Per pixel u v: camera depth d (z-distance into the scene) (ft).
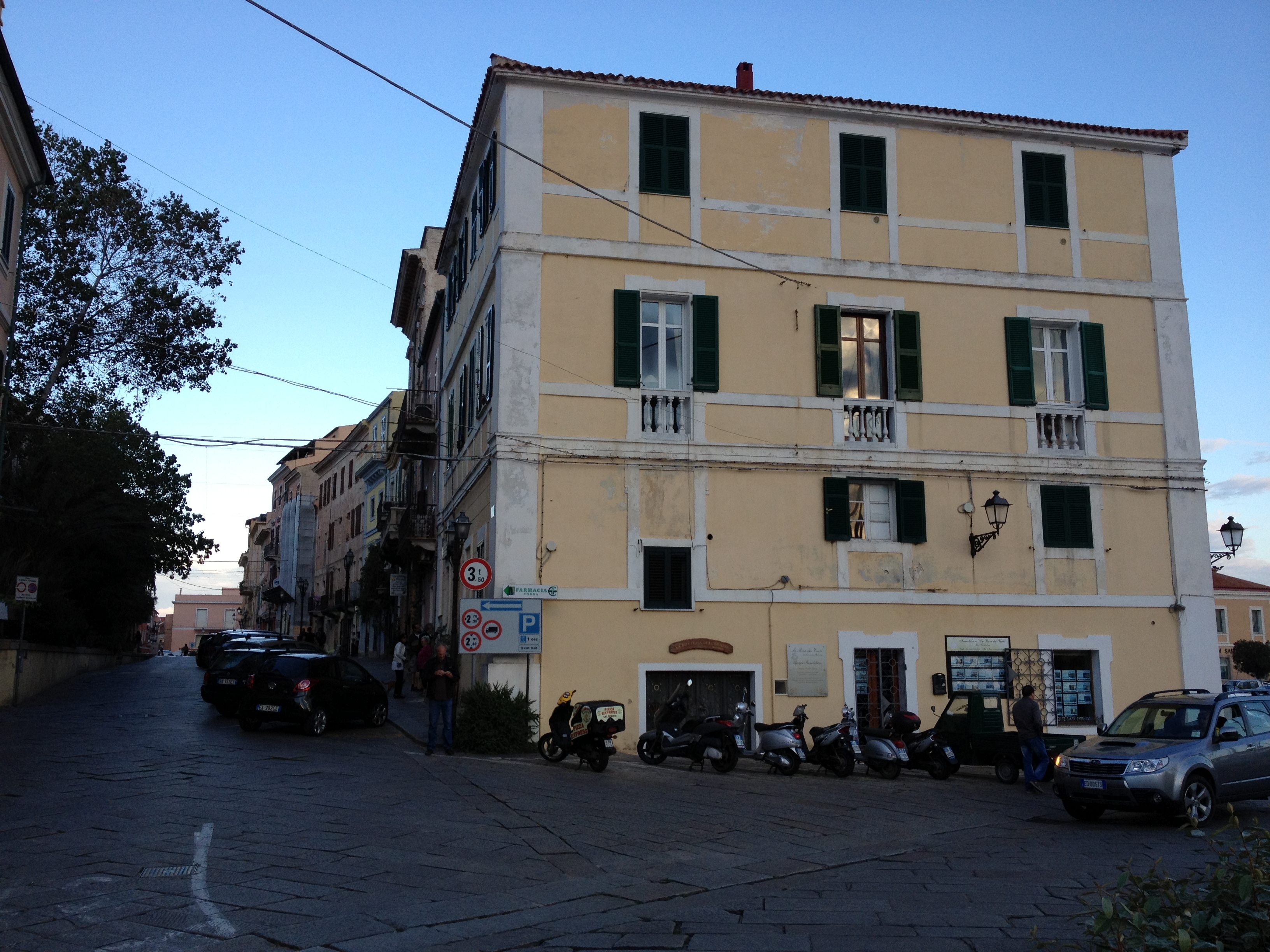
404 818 38.75
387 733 68.64
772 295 68.44
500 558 61.77
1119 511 71.72
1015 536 69.77
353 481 214.48
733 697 64.75
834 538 66.64
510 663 61.21
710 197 68.33
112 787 43.39
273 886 28.55
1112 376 73.31
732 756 56.75
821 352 68.28
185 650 296.30
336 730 69.87
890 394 70.18
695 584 64.49
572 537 63.10
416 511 114.32
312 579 258.16
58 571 108.47
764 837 38.81
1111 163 75.82
